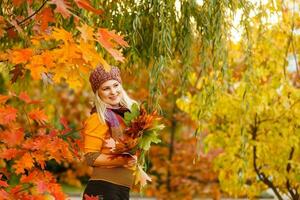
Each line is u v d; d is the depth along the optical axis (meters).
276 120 9.04
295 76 9.57
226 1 5.18
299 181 8.89
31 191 3.41
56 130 3.59
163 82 5.00
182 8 5.25
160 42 4.97
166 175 11.94
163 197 11.55
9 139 3.38
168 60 4.99
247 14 5.52
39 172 3.43
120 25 5.22
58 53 3.13
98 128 4.17
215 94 5.57
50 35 3.25
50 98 12.07
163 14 5.01
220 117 9.34
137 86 9.89
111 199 4.16
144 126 3.99
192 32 5.45
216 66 5.32
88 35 3.08
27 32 4.33
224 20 5.36
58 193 3.30
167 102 11.95
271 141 9.09
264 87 8.57
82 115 13.13
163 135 12.37
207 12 5.15
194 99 8.75
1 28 3.56
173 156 11.80
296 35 8.66
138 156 4.24
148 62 5.24
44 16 3.24
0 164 5.04
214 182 11.71
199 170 11.57
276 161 9.07
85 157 4.18
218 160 9.17
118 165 4.16
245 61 5.85
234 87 8.94
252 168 9.22
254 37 8.30
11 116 3.25
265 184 9.42
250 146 9.15
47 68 3.22
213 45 5.23
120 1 5.25
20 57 3.19
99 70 4.25
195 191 11.51
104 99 4.26
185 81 5.39
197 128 5.66
